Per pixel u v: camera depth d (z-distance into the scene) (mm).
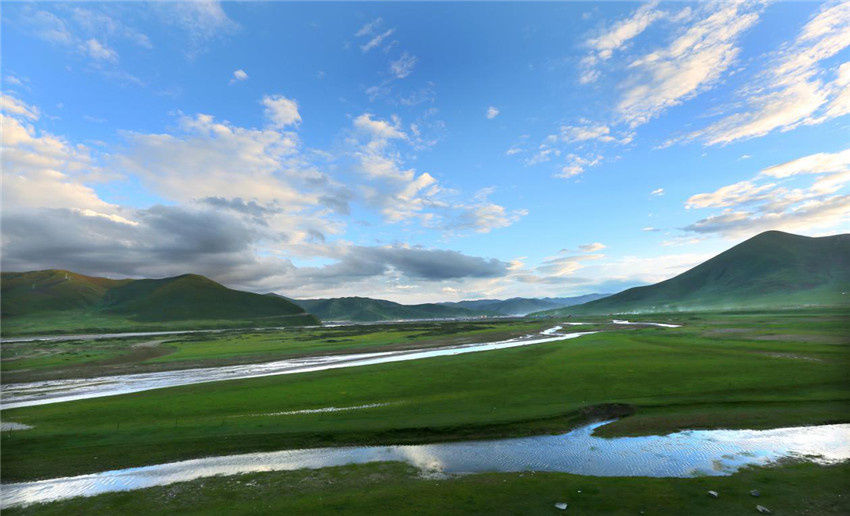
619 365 46344
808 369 38406
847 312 127625
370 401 35312
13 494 19797
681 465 20750
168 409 34375
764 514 15266
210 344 114000
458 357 62344
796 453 21469
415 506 17062
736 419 27078
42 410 35875
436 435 26641
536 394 35312
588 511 16094
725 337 73812
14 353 96875
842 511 15211
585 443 24688
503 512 16234
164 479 21266
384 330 164750
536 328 147500
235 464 23078
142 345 115125
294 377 48844
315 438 26516
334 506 17422
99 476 21797
